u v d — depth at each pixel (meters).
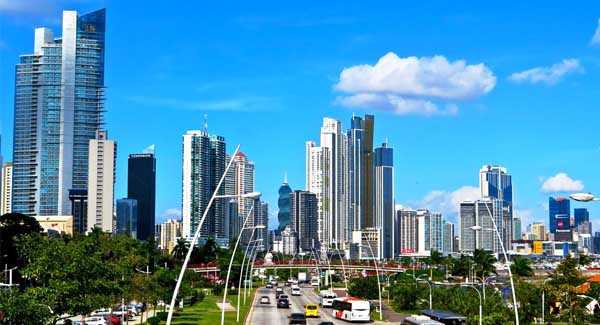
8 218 147.25
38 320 44.59
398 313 140.62
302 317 96.94
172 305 38.91
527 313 118.00
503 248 69.00
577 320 127.25
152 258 190.12
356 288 174.25
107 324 99.69
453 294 142.25
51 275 53.06
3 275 112.50
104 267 59.53
